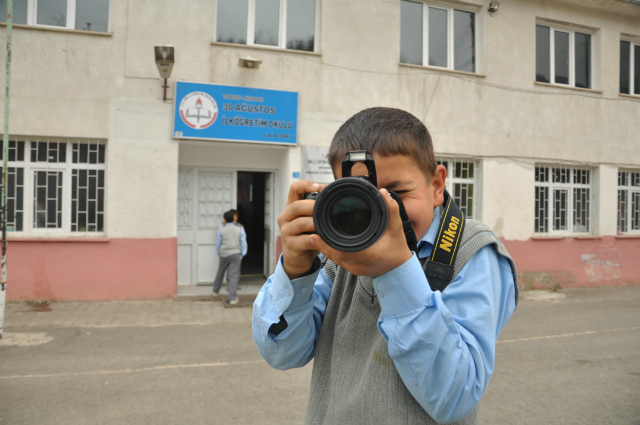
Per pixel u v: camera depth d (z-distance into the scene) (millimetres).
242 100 7082
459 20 8609
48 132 6445
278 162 8023
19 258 6340
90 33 6547
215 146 7691
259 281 8359
